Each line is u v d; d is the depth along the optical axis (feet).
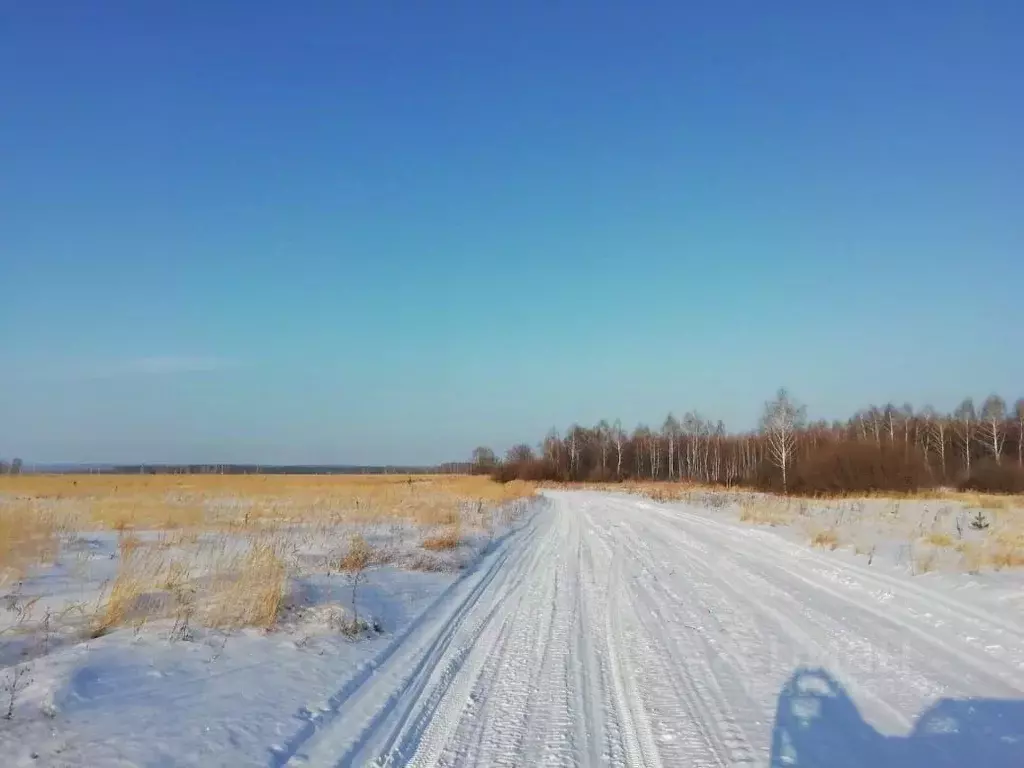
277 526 65.31
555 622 32.09
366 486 164.76
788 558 50.83
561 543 65.72
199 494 116.47
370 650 26.96
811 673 23.67
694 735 18.40
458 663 25.46
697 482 256.52
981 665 23.85
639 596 38.27
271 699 20.75
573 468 338.54
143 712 18.86
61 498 96.99
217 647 25.48
